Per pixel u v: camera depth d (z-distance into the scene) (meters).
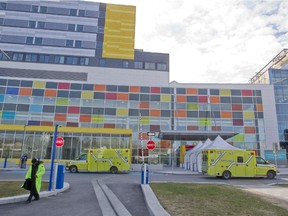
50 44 56.22
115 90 47.44
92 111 46.06
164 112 46.78
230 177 22.84
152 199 9.52
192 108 47.22
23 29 56.56
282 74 51.75
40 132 36.19
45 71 52.59
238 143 45.50
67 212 8.09
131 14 60.66
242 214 7.30
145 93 47.59
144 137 45.00
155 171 30.72
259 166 22.62
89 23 58.78
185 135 37.94
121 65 56.06
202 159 24.23
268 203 9.11
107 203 9.66
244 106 47.56
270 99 48.19
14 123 43.78
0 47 54.62
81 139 36.38
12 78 45.91
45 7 58.78
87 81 50.44
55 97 45.94
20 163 31.48
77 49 56.38
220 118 46.81
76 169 27.02
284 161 44.03
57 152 35.34
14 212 7.95
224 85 48.59
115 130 36.91
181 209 7.93
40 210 8.30
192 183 16.03
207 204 8.77
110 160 27.09
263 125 46.81
